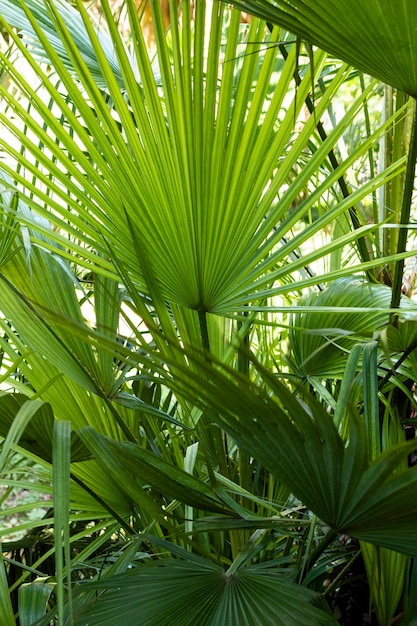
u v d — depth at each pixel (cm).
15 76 103
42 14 148
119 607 88
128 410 138
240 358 127
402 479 68
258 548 103
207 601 88
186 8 90
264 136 98
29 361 129
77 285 144
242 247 104
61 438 83
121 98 98
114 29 93
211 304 108
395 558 110
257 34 95
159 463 97
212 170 98
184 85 93
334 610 154
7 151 106
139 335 99
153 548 130
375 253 157
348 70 99
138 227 105
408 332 109
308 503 79
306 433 70
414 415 152
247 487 128
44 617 98
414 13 74
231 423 76
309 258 106
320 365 137
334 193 151
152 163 99
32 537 161
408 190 100
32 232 125
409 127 140
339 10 77
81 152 105
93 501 129
